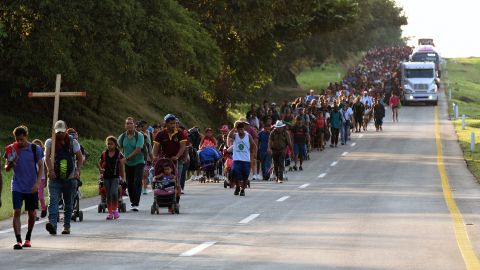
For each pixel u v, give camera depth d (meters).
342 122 104.12
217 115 135.75
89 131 99.62
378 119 124.94
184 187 60.56
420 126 133.62
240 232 36.34
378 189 58.88
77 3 81.31
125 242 33.69
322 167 79.88
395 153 94.06
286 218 41.50
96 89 87.75
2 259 29.78
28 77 90.62
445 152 94.69
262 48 127.25
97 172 75.00
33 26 82.25
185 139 44.84
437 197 52.53
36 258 29.89
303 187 60.88
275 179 67.50
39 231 37.81
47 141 36.47
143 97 125.81
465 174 71.44
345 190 58.12
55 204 36.31
